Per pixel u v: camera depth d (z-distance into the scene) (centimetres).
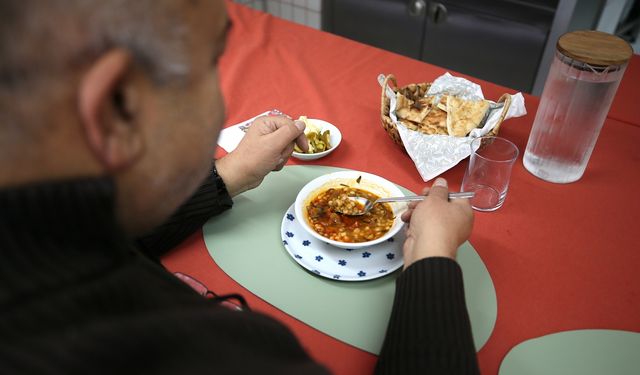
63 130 30
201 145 40
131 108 32
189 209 76
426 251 65
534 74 205
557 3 183
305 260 75
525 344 64
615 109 111
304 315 67
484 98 118
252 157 83
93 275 34
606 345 64
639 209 86
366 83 124
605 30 222
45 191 30
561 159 92
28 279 30
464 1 206
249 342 37
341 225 81
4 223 29
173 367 31
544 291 71
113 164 33
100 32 28
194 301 43
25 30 26
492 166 94
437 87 112
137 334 31
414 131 95
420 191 91
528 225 83
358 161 98
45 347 27
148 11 30
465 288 72
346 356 62
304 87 122
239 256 76
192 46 35
